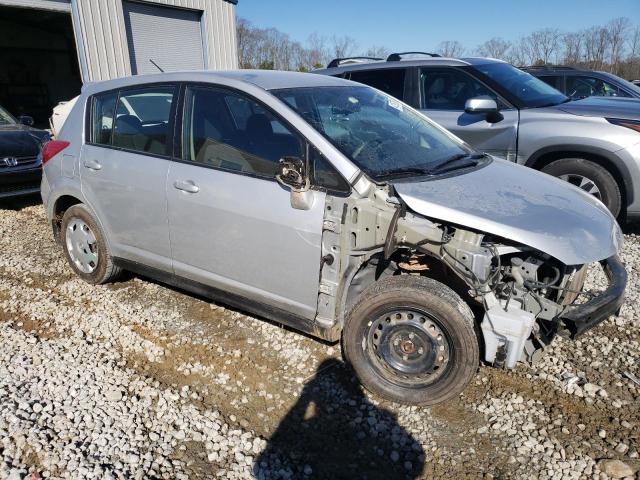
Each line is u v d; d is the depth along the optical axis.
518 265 2.82
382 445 2.69
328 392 3.07
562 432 2.74
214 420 2.85
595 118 5.21
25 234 6.00
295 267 3.08
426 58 6.48
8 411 2.85
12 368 3.28
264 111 3.23
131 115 3.90
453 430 2.78
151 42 14.50
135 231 3.91
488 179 3.24
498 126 5.61
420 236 2.77
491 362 2.78
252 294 3.36
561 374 3.21
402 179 3.01
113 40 13.38
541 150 5.38
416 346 2.92
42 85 21.70
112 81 4.14
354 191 2.88
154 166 3.66
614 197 5.19
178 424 2.81
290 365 3.33
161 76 3.80
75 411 2.88
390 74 6.46
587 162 5.24
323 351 3.47
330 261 2.95
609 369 3.26
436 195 2.87
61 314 4.02
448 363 2.85
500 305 2.75
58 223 4.66
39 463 2.51
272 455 2.61
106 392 3.06
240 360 3.39
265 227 3.12
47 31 21.42
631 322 3.79
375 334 3.00
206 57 16.22
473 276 2.73
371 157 3.09
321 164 2.98
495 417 2.85
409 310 2.87
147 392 3.06
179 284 3.81
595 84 10.33
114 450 2.61
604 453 2.60
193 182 3.42
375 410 2.93
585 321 2.69
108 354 3.46
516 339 2.69
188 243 3.57
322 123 3.18
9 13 17.14
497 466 2.54
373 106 3.76
